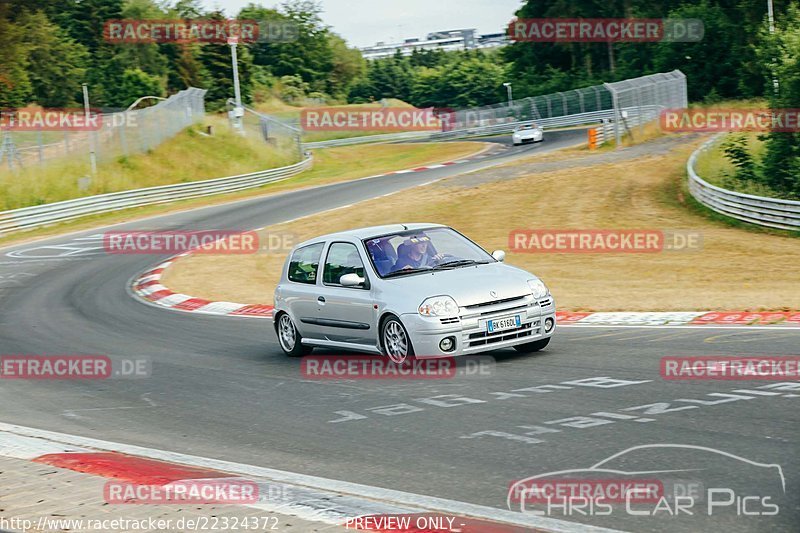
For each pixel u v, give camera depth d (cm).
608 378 1998
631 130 10594
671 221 5916
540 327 2319
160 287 4850
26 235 7800
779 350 2192
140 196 9225
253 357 2719
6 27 17800
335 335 2498
